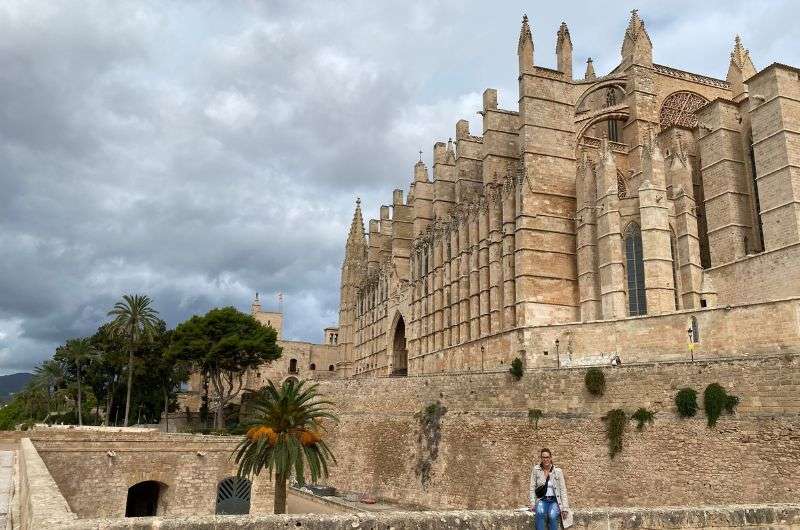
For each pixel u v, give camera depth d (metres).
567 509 12.92
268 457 38.34
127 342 90.44
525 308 58.31
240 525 11.41
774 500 31.52
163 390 99.56
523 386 44.38
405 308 89.56
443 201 85.06
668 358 42.72
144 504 47.16
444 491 48.88
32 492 13.55
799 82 50.00
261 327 90.88
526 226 59.78
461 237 73.31
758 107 50.75
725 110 55.44
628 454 37.56
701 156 57.16
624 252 53.44
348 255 123.12
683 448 35.41
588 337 47.75
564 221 61.28
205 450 42.62
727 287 49.97
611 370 39.62
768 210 49.19
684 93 71.62
